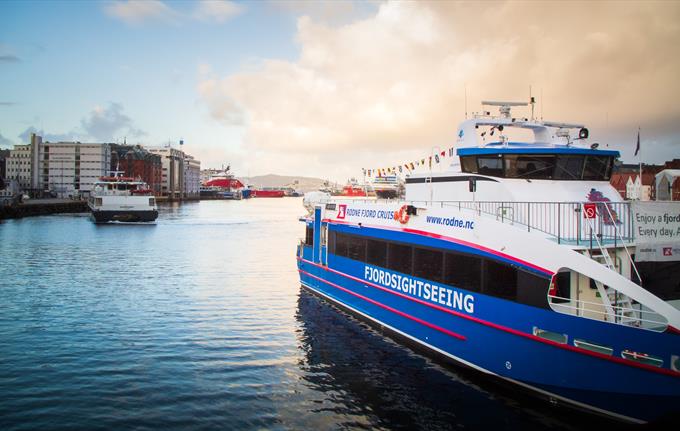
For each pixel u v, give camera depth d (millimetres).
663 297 13250
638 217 12664
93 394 12859
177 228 70250
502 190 15406
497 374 12617
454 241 13875
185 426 11258
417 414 11922
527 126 18062
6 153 189500
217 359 15531
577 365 10820
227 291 26125
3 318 20234
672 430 10602
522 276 11812
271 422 11516
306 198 47344
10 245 46969
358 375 14211
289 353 16078
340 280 21359
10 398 12562
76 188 151375
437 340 14742
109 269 33438
